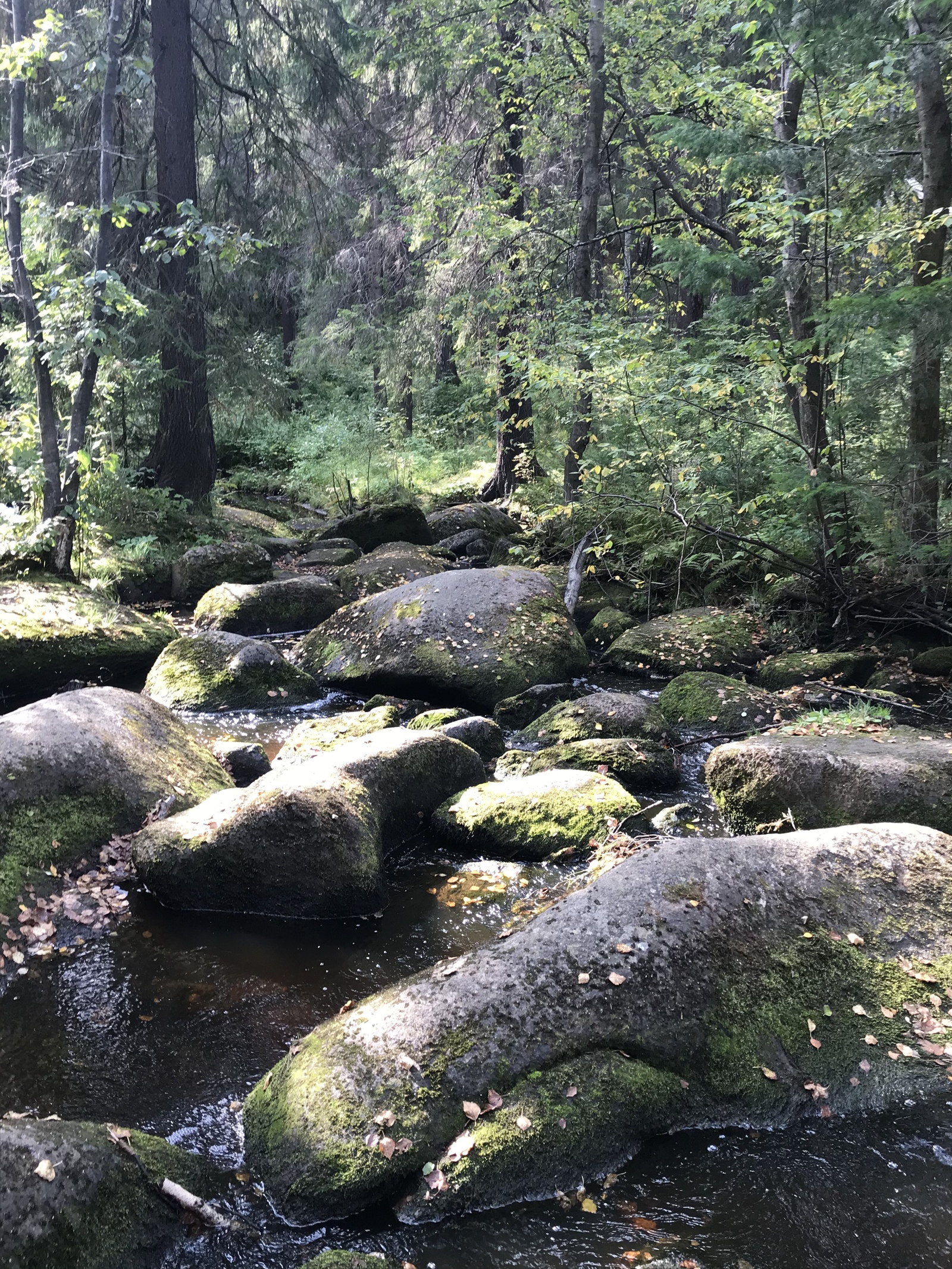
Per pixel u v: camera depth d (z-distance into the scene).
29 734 4.69
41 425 9.03
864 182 8.30
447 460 20.34
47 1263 2.26
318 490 19.23
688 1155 2.78
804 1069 2.98
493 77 15.90
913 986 3.24
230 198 16.44
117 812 4.65
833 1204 2.61
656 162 12.72
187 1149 2.83
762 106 9.77
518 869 4.62
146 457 14.23
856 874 3.56
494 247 13.95
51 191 13.73
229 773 5.62
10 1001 3.57
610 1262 2.45
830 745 5.11
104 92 8.89
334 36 16.14
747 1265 2.43
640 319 12.81
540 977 3.05
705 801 5.44
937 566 7.57
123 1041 3.36
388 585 10.55
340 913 4.21
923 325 6.41
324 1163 2.63
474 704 7.25
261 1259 2.47
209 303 15.07
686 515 9.35
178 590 10.80
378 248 20.55
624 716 6.26
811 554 8.67
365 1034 2.96
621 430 10.05
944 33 7.27
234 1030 3.42
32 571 8.96
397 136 18.77
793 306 8.47
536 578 8.40
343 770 4.79
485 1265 2.45
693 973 3.11
